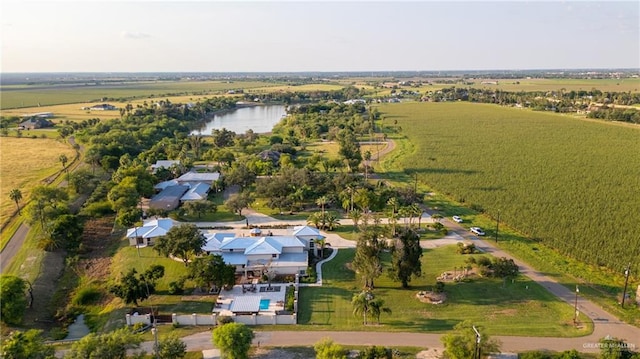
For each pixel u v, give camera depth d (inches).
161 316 3681.1
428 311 3725.4
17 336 3024.1
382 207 5984.3
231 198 6235.2
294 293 4005.9
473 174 7751.0
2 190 7032.5
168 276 4367.6
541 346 3213.6
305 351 3193.9
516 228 5423.2
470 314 3668.8
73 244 5103.3
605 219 5506.9
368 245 4148.6
